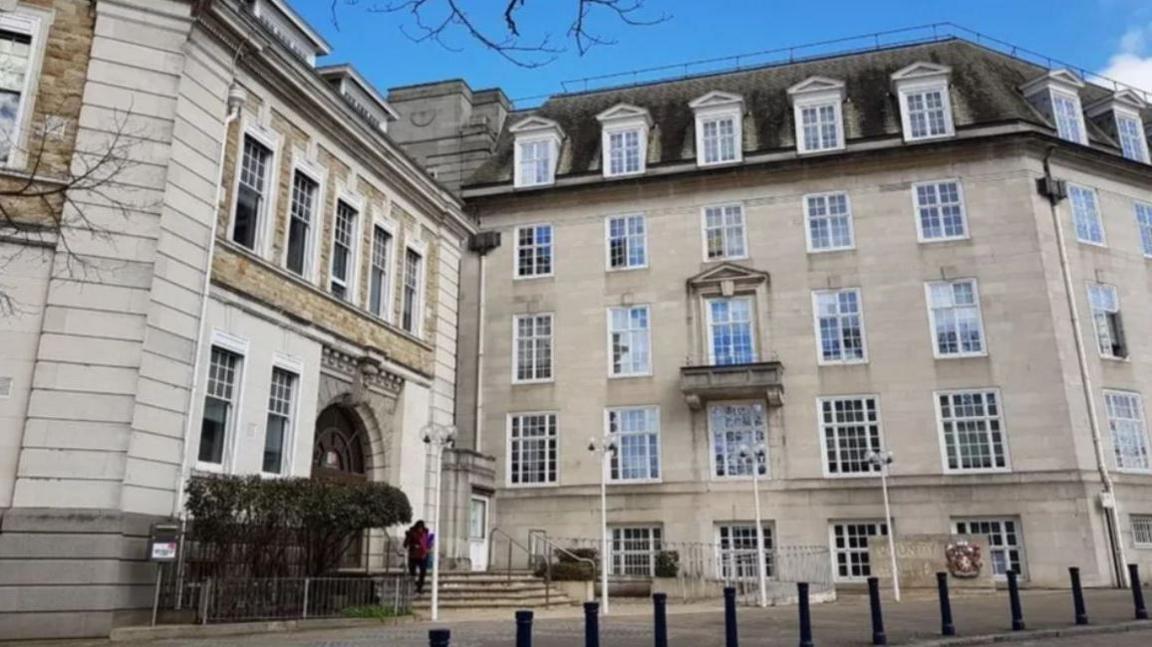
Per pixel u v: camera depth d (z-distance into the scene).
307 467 18.39
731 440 29.80
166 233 14.62
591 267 32.72
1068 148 30.38
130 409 13.30
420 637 12.91
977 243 29.47
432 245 25.23
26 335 12.98
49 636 12.08
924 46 35.06
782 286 30.67
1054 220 29.56
